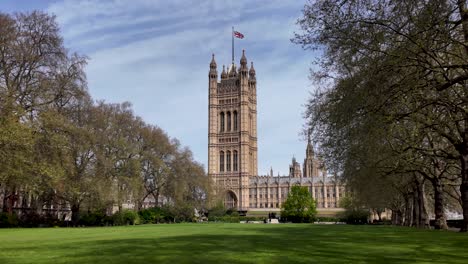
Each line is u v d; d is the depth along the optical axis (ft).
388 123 77.20
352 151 124.06
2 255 63.57
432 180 163.22
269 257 60.95
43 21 189.67
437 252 70.03
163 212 345.72
